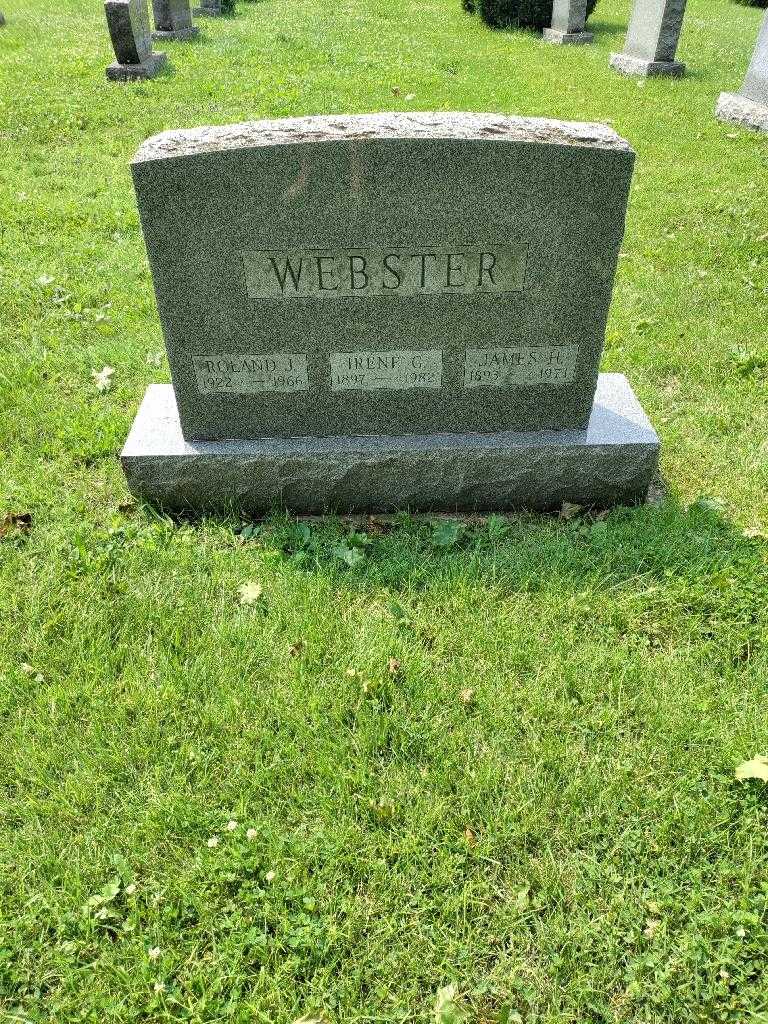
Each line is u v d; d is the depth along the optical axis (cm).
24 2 1588
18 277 584
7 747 287
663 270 625
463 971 232
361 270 339
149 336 525
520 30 1452
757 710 297
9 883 251
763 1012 224
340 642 321
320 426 383
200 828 264
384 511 398
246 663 313
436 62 1191
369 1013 225
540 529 383
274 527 383
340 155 310
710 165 824
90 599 338
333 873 252
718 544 368
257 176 314
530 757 285
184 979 231
